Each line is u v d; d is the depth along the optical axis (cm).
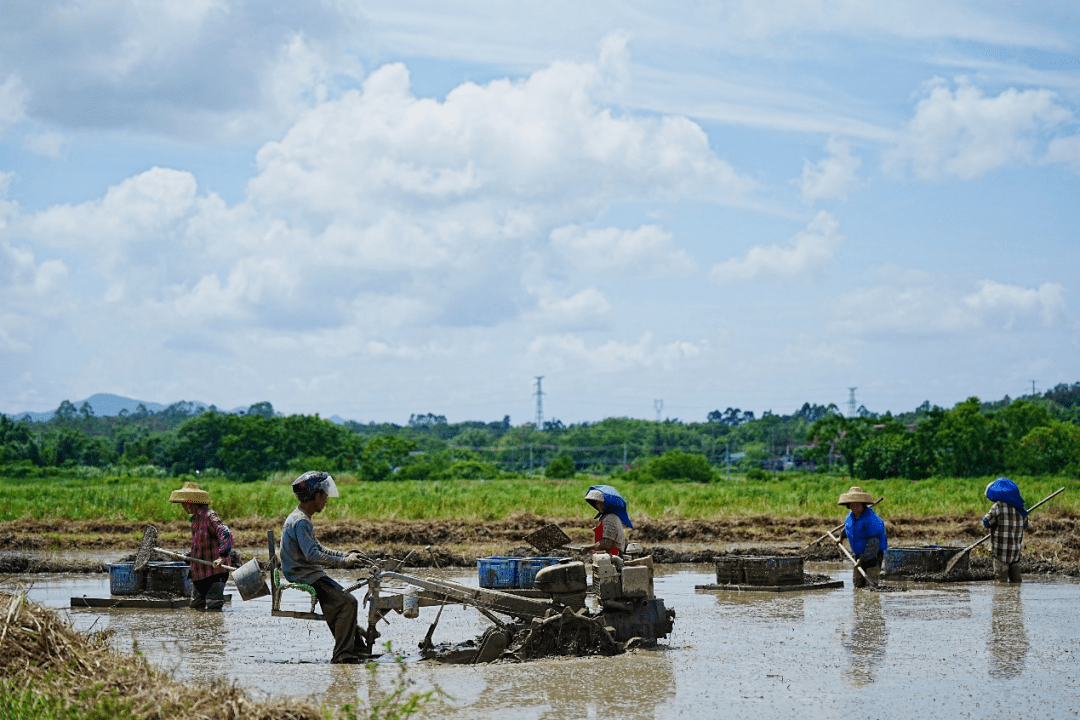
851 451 9038
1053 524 2869
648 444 18675
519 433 18575
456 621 1316
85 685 730
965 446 8369
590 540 2536
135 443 13438
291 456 11419
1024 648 1064
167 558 1723
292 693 845
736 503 3512
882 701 818
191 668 970
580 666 958
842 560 2167
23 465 10575
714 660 991
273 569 1041
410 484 6091
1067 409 15625
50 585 1686
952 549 1802
